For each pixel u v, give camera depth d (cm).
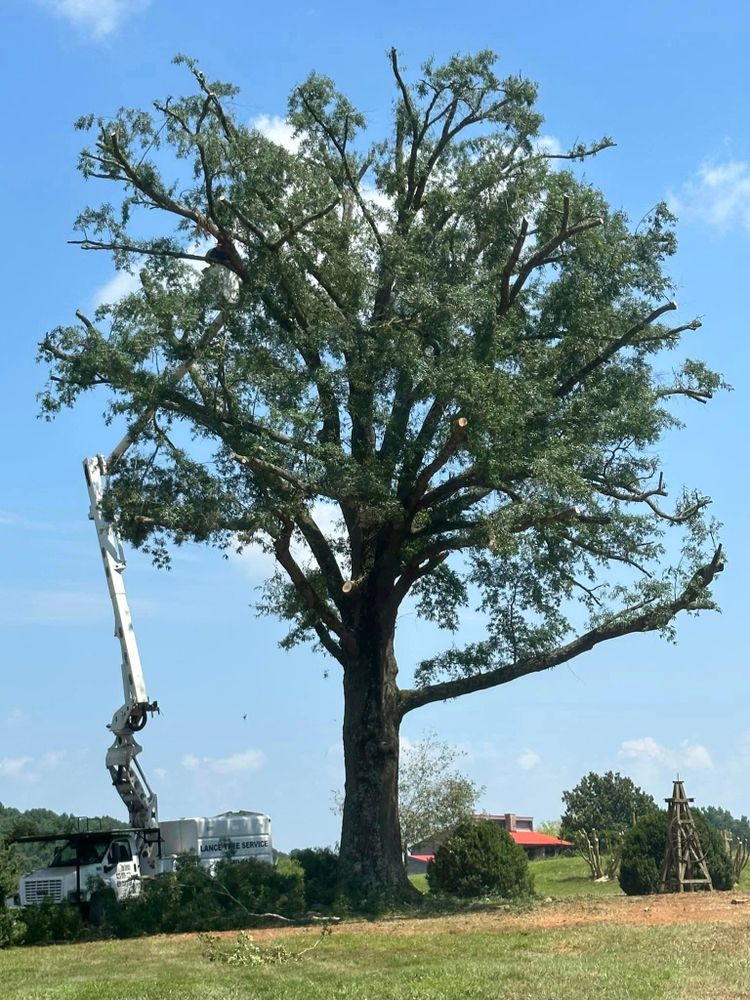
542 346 2594
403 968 1407
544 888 3438
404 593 2678
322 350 2442
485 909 2288
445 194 2709
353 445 2577
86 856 2369
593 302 2611
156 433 2428
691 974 1280
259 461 2306
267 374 2373
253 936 1864
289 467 2342
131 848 2411
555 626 2712
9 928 2002
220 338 2450
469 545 2527
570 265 2667
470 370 2275
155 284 2466
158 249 2603
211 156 2553
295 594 2936
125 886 2339
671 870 2645
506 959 1445
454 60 2756
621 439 2562
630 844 2747
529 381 2428
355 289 2530
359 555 2670
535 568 2661
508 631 2716
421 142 2827
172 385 2380
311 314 2531
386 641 2645
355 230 2631
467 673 2720
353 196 2842
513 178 2659
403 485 2492
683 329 2672
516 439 2309
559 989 1200
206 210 2603
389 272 2567
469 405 2277
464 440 2347
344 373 2405
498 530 2283
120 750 2530
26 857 2445
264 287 2483
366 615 2641
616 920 1852
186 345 2408
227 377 2408
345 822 2556
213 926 2123
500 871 2684
